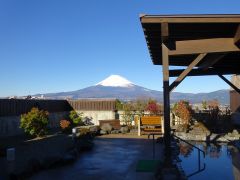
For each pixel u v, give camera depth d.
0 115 21.03
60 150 14.69
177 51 9.39
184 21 8.62
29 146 16.45
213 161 13.57
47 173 11.00
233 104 30.20
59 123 27.73
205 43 9.37
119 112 28.94
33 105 24.52
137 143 18.44
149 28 9.42
